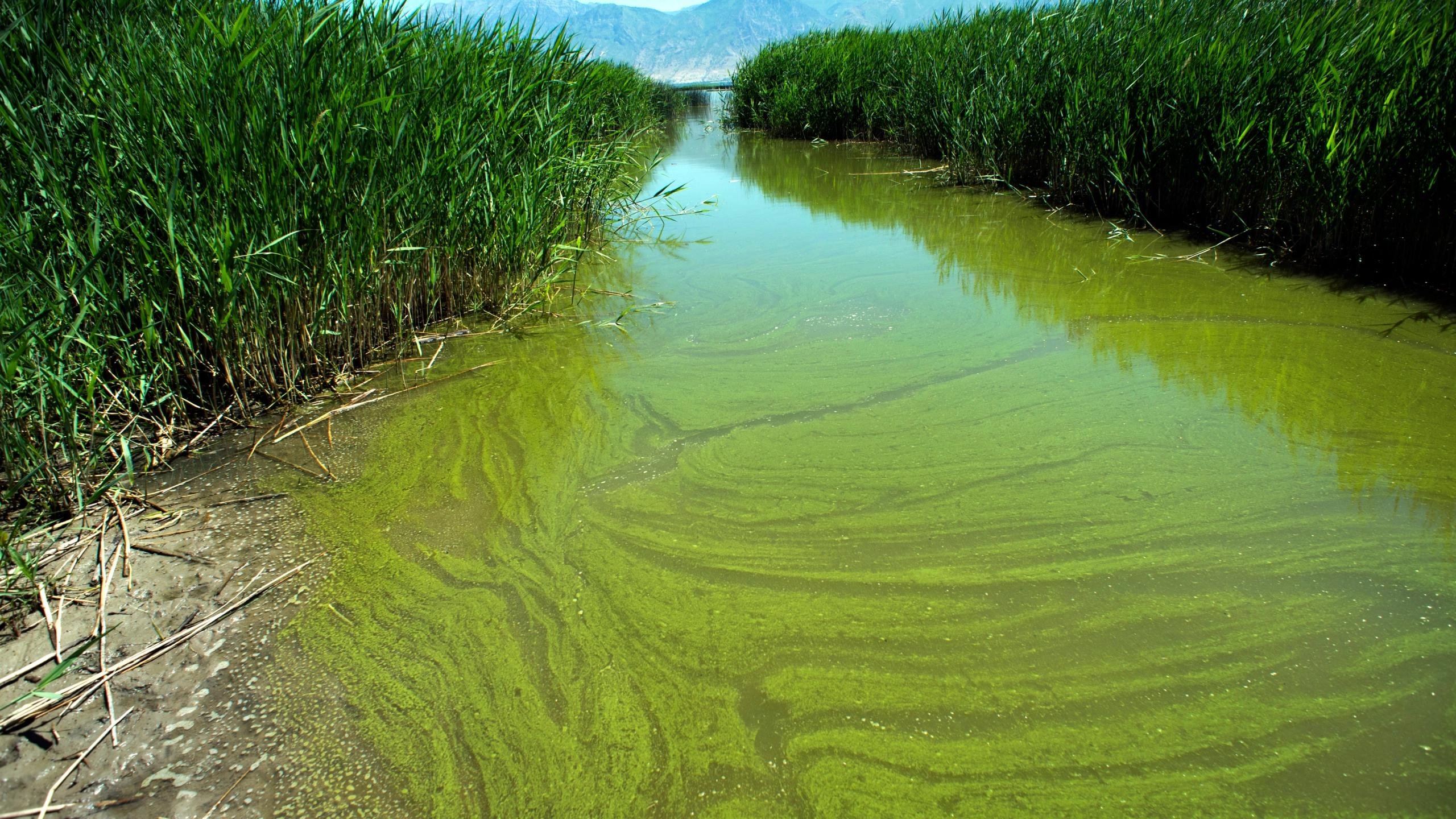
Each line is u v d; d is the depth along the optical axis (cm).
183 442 204
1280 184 326
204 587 151
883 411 220
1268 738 114
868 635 138
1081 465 187
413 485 187
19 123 183
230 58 210
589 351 269
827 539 165
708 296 327
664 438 209
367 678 131
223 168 200
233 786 112
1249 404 211
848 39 909
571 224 392
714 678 131
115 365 206
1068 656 131
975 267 351
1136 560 153
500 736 121
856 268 359
